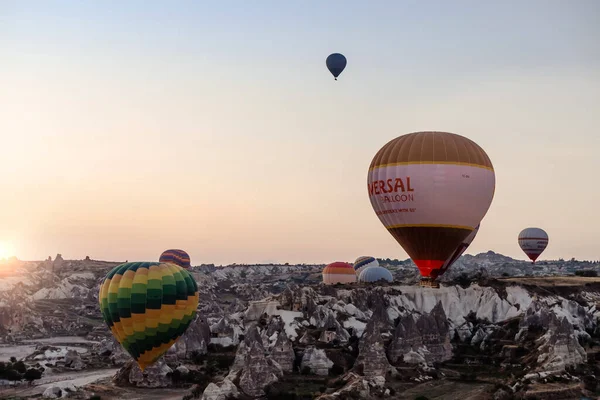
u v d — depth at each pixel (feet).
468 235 394.73
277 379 376.89
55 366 475.31
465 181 375.86
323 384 379.14
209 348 456.45
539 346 416.26
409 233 385.09
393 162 384.06
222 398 352.08
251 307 488.02
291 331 445.78
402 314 489.67
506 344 449.89
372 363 385.70
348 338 440.86
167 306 349.20
